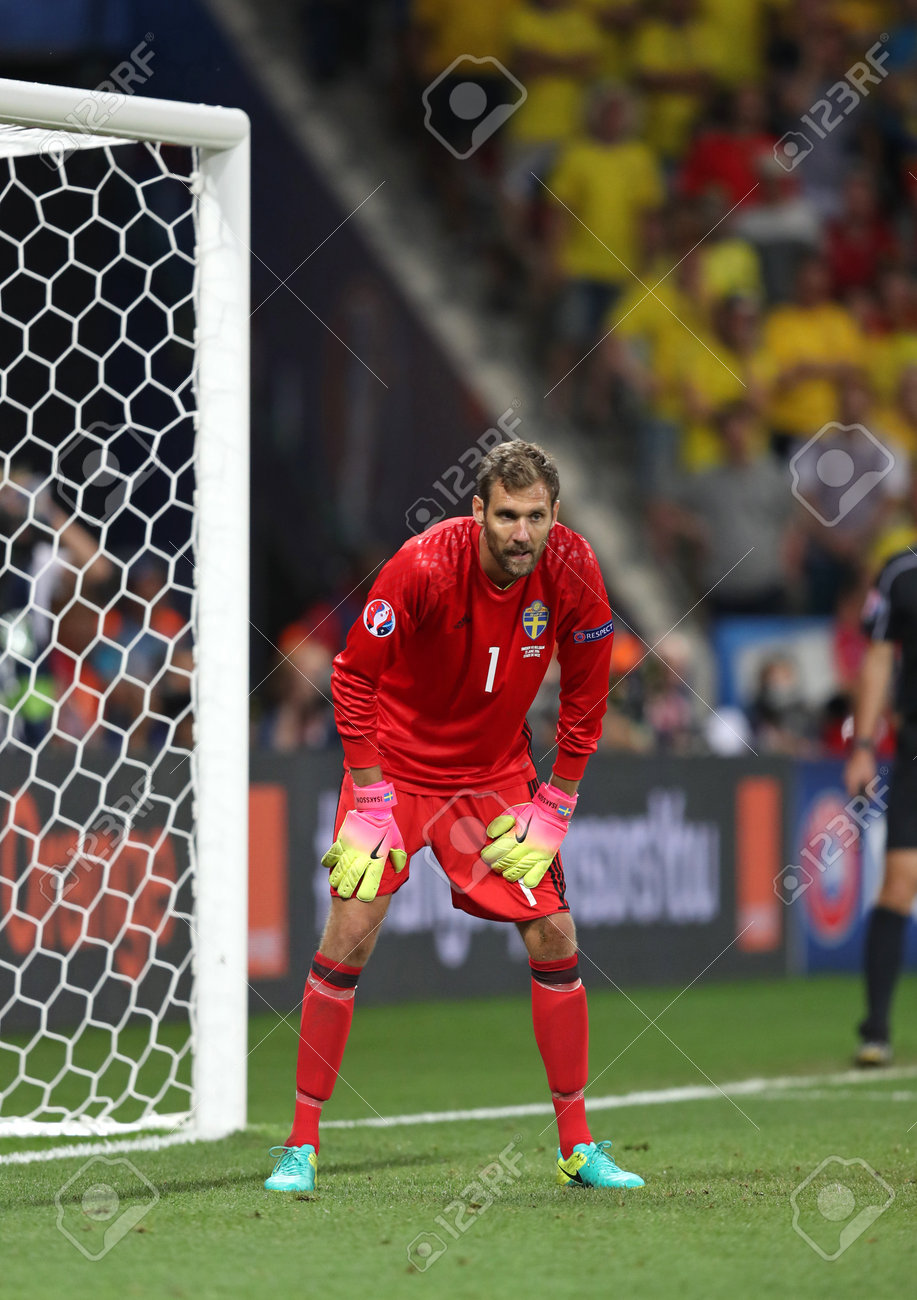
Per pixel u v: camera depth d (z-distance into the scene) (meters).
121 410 30.84
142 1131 15.28
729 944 30.58
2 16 35.75
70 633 25.23
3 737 22.92
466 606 12.15
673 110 44.00
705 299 42.16
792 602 41.25
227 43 38.56
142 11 36.31
